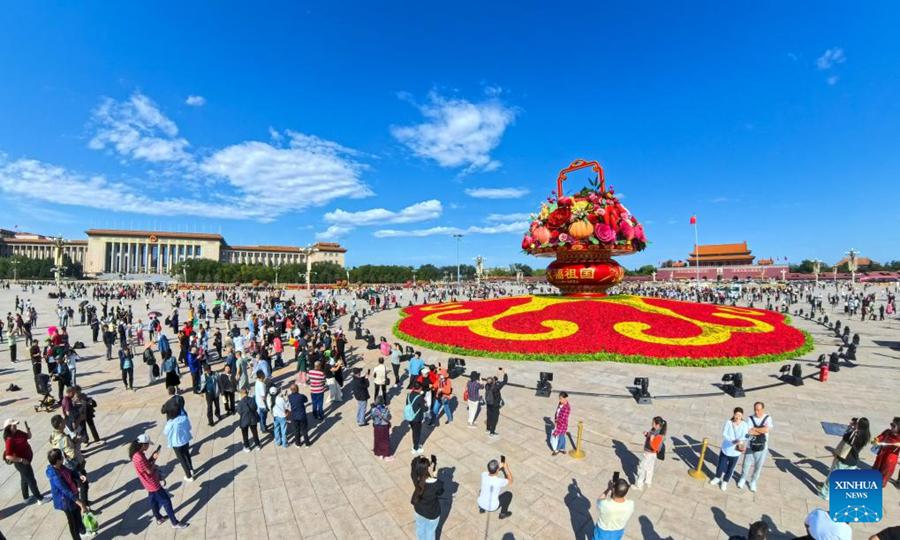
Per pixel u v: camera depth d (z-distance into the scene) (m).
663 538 8.05
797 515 8.72
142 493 9.73
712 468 10.67
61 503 7.60
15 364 21.95
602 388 16.92
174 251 174.25
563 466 10.81
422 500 7.33
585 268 32.19
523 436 12.66
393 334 30.03
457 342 24.45
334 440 12.54
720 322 27.23
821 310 42.06
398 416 14.55
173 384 16.05
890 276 134.62
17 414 14.49
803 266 156.12
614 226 31.17
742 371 19.31
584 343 22.50
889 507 9.02
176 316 31.20
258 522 8.66
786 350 21.81
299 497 9.55
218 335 22.58
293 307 39.69
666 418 13.85
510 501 9.30
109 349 22.92
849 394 16.22
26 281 126.94
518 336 24.41
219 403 15.45
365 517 8.83
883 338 28.28
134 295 69.62
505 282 147.25
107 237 166.62
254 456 11.53
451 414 13.95
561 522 8.58
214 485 10.05
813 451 11.48
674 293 73.06
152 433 13.04
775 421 13.56
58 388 16.88
